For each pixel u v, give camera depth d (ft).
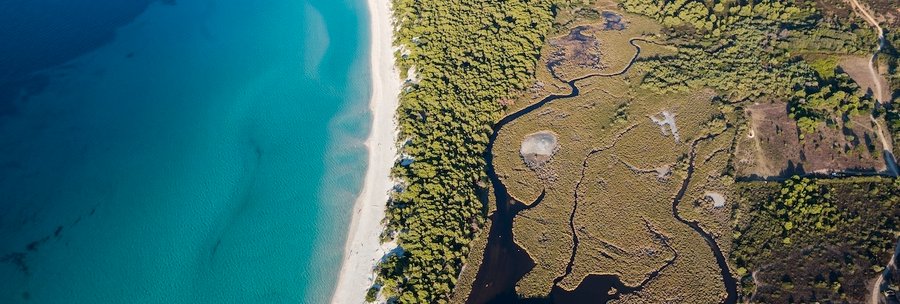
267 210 313.94
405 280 265.95
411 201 296.51
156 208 313.94
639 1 437.99
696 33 409.90
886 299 249.34
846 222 276.41
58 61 408.46
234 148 349.20
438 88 349.41
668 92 366.63
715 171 316.40
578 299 268.82
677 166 320.91
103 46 424.46
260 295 277.23
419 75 368.27
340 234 301.22
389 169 328.08
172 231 303.07
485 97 351.87
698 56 387.96
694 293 266.36
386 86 386.73
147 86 390.63
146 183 326.85
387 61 408.87
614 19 433.07
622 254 284.00
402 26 416.26
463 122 336.70
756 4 411.13
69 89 384.06
